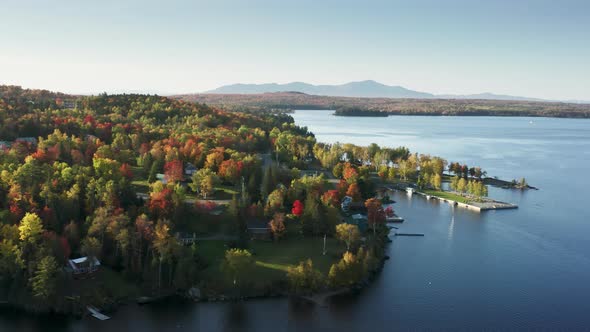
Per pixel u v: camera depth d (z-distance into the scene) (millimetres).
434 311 118062
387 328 109625
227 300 117750
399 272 140125
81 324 106750
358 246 144750
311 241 150125
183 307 114438
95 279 120125
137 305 114438
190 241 142250
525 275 140625
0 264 115312
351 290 126125
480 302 123250
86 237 128000
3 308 110938
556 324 114125
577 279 138750
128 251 125750
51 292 110750
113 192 152000
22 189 154500
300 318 112000
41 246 119562
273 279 124250
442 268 144000
